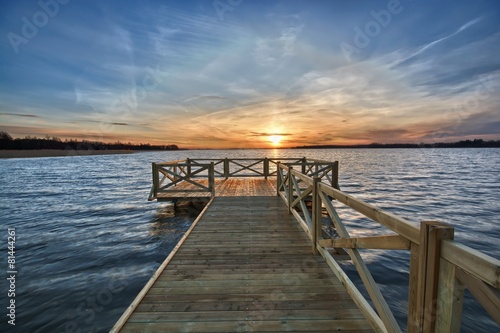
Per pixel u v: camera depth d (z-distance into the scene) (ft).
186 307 6.69
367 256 15.64
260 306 6.71
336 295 7.20
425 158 167.32
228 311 6.51
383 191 43.65
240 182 31.81
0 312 10.59
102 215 27.43
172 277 8.32
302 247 10.96
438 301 3.35
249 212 17.13
